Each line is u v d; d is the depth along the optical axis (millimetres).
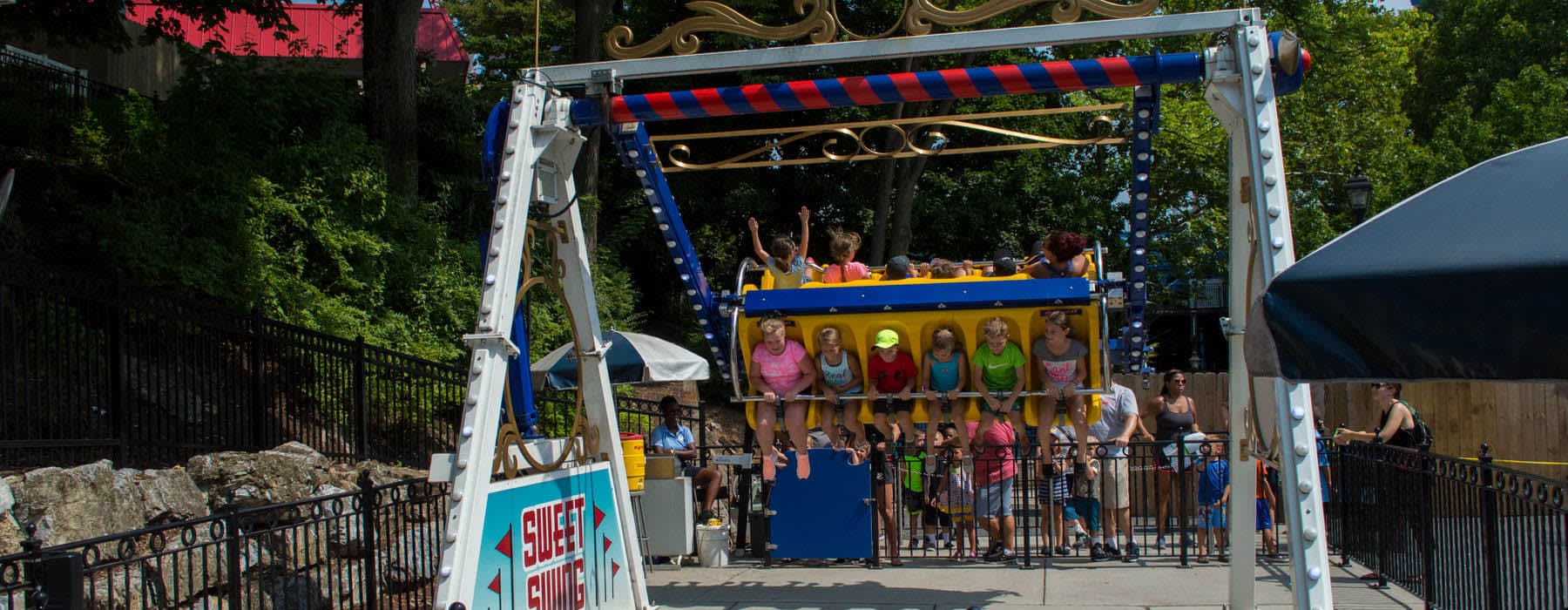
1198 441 9883
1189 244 24031
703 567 10227
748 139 24688
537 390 12055
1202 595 8406
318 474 9000
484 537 6094
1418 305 3631
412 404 12250
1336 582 9008
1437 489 7547
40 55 22250
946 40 6770
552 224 7449
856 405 8156
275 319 12172
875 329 7750
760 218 25938
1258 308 4039
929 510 11539
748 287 8227
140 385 8938
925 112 23359
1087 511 10297
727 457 11078
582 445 7605
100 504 6781
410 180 16656
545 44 27688
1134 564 9945
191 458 8289
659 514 10258
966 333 7688
